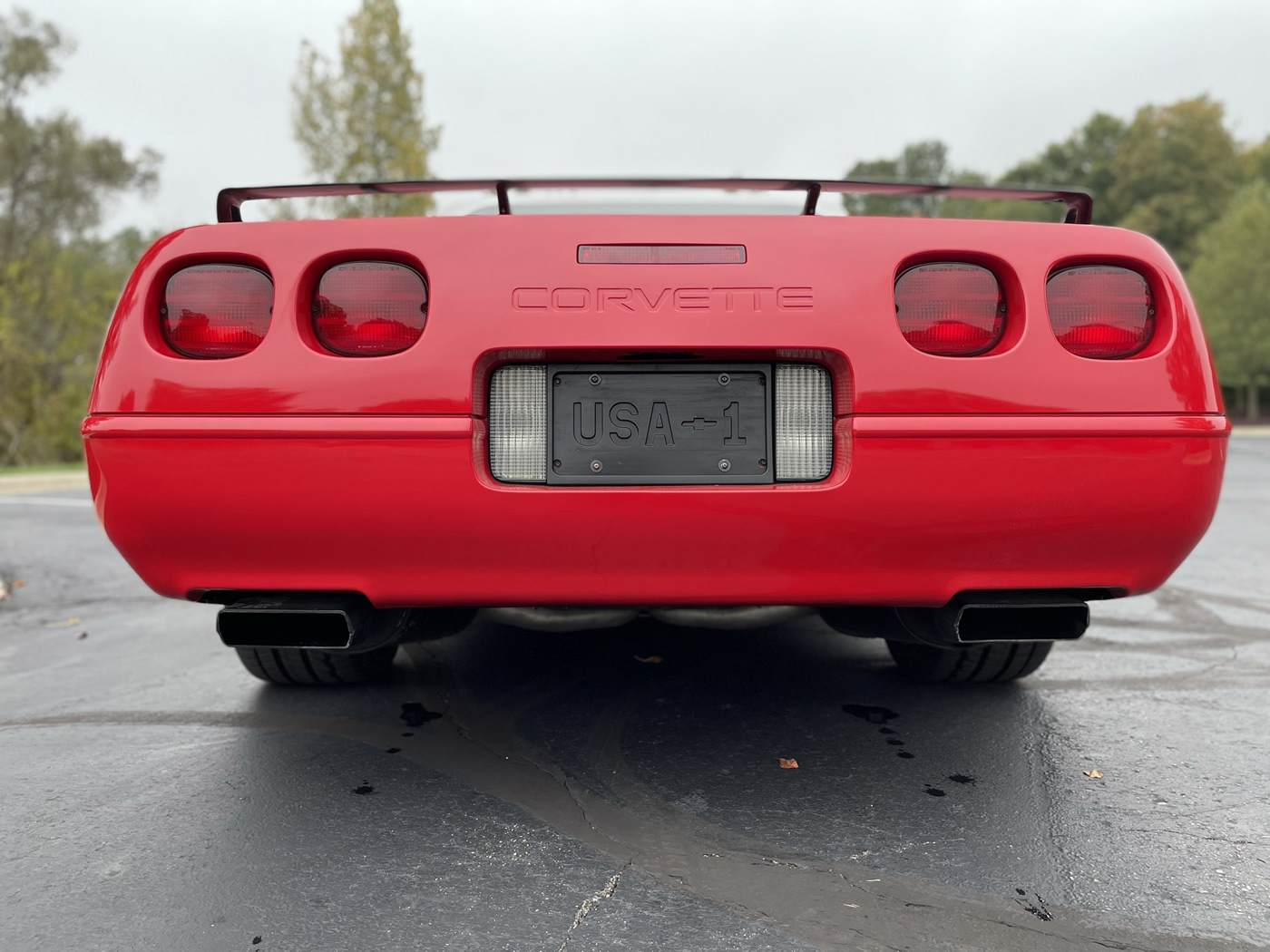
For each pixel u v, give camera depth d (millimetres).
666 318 1752
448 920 1530
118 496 1746
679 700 2688
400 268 1774
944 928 1511
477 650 3252
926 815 1933
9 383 29281
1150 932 1502
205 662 3242
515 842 1810
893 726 2471
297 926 1521
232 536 1756
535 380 1803
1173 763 2230
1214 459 1807
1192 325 1839
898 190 1944
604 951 1438
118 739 2424
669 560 1784
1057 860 1742
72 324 31375
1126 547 1820
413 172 23797
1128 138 69000
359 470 1721
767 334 1756
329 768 2197
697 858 1745
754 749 2301
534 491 1740
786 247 1782
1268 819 1934
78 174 33906
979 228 1815
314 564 1779
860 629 2271
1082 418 1768
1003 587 1829
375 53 24016
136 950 1453
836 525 1761
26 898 1619
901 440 1739
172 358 1751
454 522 1739
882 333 1763
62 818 1945
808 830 1861
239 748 2342
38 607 4316
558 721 2512
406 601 1817
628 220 1781
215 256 1771
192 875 1695
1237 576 4938
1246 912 1565
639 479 1797
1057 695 2766
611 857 1751
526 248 1765
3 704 2762
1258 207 43000
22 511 8438
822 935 1484
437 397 1729
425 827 1879
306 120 24156
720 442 1811
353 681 2830
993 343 1804
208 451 1725
